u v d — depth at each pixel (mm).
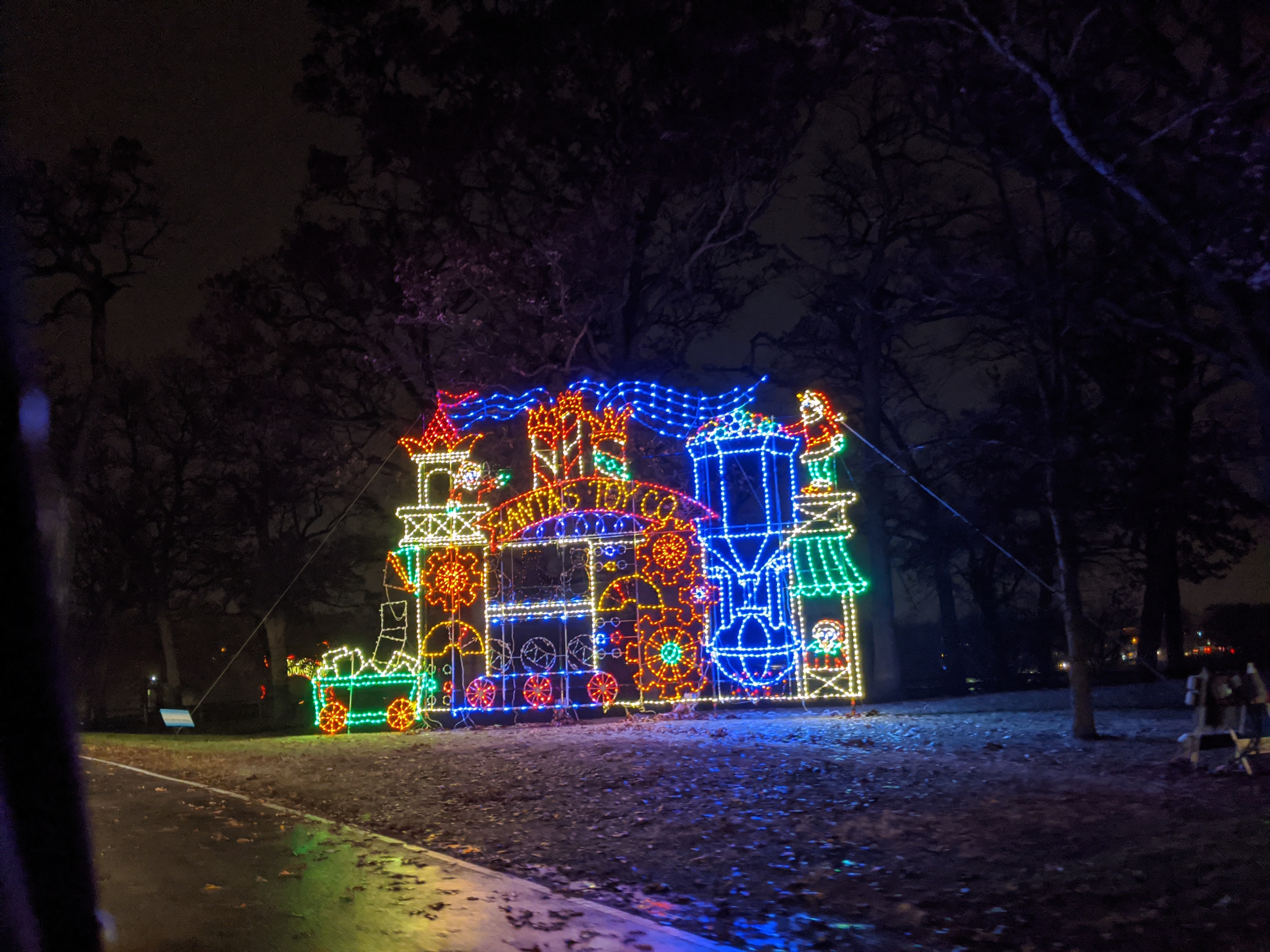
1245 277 12125
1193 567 32812
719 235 27562
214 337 31172
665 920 7289
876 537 29266
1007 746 14938
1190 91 12211
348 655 23250
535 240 25609
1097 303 16781
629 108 25453
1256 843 7828
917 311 26812
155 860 8992
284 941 6547
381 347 29438
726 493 22469
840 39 19781
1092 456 17969
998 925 6855
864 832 9695
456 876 8359
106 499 43500
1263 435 21203
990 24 12586
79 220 31812
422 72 26500
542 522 22203
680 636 21984
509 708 22047
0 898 3217
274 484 40875
